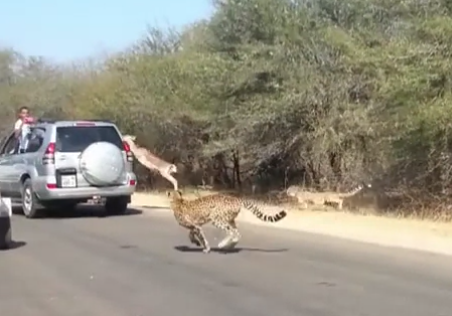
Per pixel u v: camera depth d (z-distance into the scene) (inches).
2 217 517.0
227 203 502.9
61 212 767.7
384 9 790.5
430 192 729.6
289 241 554.6
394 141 693.9
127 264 459.5
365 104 797.2
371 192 792.3
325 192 828.0
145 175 1167.0
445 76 653.9
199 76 951.0
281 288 387.2
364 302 355.9
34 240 562.9
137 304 354.3
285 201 888.9
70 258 482.9
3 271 439.5
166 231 612.1
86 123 714.8
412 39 691.4
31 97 1775.3
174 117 1039.0
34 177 704.4
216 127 926.4
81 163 698.8
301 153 860.0
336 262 463.8
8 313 340.2
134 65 1157.1
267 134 869.8
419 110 643.5
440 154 674.8
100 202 770.2
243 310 340.8
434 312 337.1
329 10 882.1
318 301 358.0
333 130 799.7
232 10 931.3
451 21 657.0
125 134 1131.9
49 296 373.4
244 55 877.2
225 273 428.8
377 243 546.0
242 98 888.9
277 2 901.8
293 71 840.3
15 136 771.4
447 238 570.3
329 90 812.6
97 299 366.0
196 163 1149.1
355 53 766.5
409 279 410.6
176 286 394.3
